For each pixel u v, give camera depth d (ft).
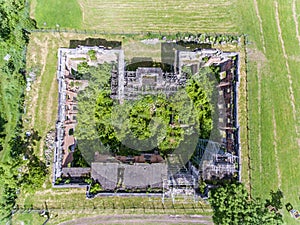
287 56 137.08
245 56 136.15
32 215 127.03
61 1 133.69
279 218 119.44
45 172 127.34
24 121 129.90
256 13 136.15
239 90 135.03
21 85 129.08
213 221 128.77
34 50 131.75
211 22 136.26
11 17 126.41
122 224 128.67
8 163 116.78
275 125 134.92
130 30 134.92
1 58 128.36
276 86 136.15
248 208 118.11
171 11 136.05
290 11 136.56
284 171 133.59
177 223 129.59
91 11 134.72
